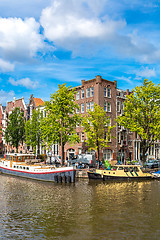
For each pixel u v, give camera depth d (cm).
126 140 5525
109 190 2805
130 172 3569
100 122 4194
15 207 2081
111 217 1805
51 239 1428
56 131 3947
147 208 2044
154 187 3011
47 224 1667
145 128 4147
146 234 1492
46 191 2741
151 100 4212
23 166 3828
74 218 1786
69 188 2922
